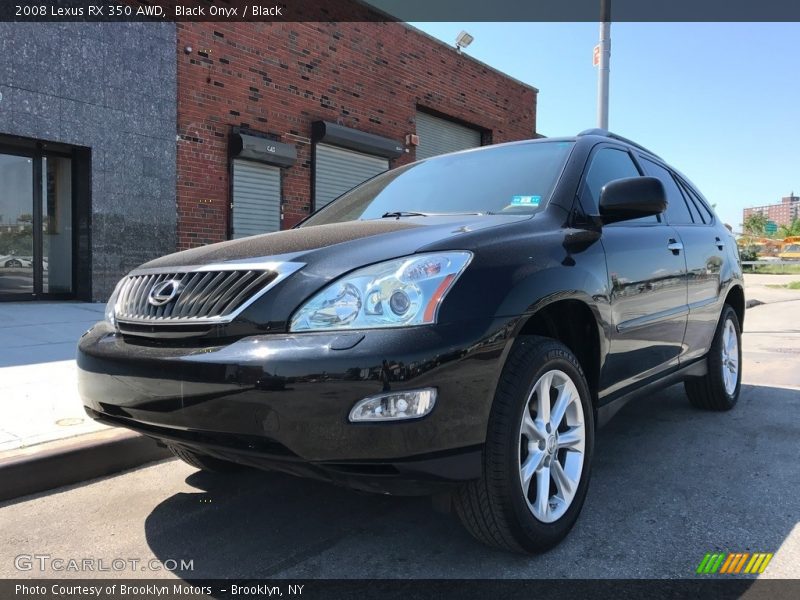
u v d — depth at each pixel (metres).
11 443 3.62
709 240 4.71
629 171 4.04
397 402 2.16
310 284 2.34
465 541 2.82
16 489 3.36
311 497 3.37
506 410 2.42
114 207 9.27
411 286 2.29
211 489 3.49
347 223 3.21
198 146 10.12
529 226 2.88
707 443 4.21
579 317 3.07
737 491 3.36
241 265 2.50
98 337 2.84
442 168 4.01
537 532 2.58
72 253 9.48
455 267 2.40
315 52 11.82
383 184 4.20
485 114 16.33
